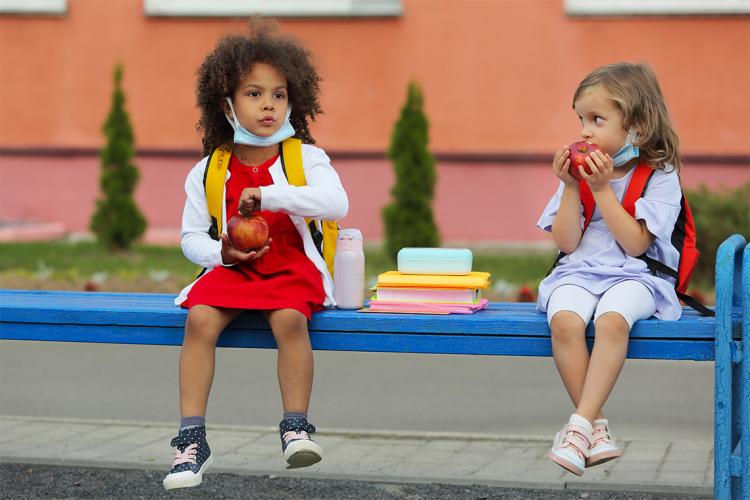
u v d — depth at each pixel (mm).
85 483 7555
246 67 6602
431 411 10172
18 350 13539
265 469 7871
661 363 12672
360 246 6840
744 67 22062
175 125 23578
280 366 6266
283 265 6562
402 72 22906
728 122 22156
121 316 6680
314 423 9680
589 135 6402
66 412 10125
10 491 7348
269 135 6703
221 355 13250
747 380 5625
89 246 21562
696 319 6195
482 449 8531
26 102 23953
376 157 23031
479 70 22719
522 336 6258
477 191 22891
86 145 23875
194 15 23391
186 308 6742
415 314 6496
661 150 6484
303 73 6871
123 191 21172
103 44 23703
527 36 22547
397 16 22844
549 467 7961
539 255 20734
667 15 22156
